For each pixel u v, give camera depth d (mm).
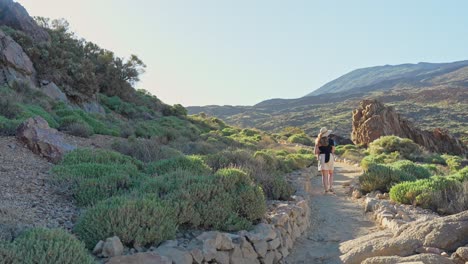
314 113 119688
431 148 38875
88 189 7797
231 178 7949
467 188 10578
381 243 6891
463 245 6473
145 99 42906
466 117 93250
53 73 27469
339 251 7445
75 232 5996
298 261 7324
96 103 30047
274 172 12406
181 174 8555
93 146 14172
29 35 29359
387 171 12633
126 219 5883
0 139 11078
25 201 7066
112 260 5105
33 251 4566
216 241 6133
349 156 26750
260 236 6922
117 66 38250
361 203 11367
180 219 6758
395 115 38656
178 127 31188
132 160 11078
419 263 5609
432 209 9891
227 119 143750
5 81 22812
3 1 30094
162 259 5262
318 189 13461
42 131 11422
